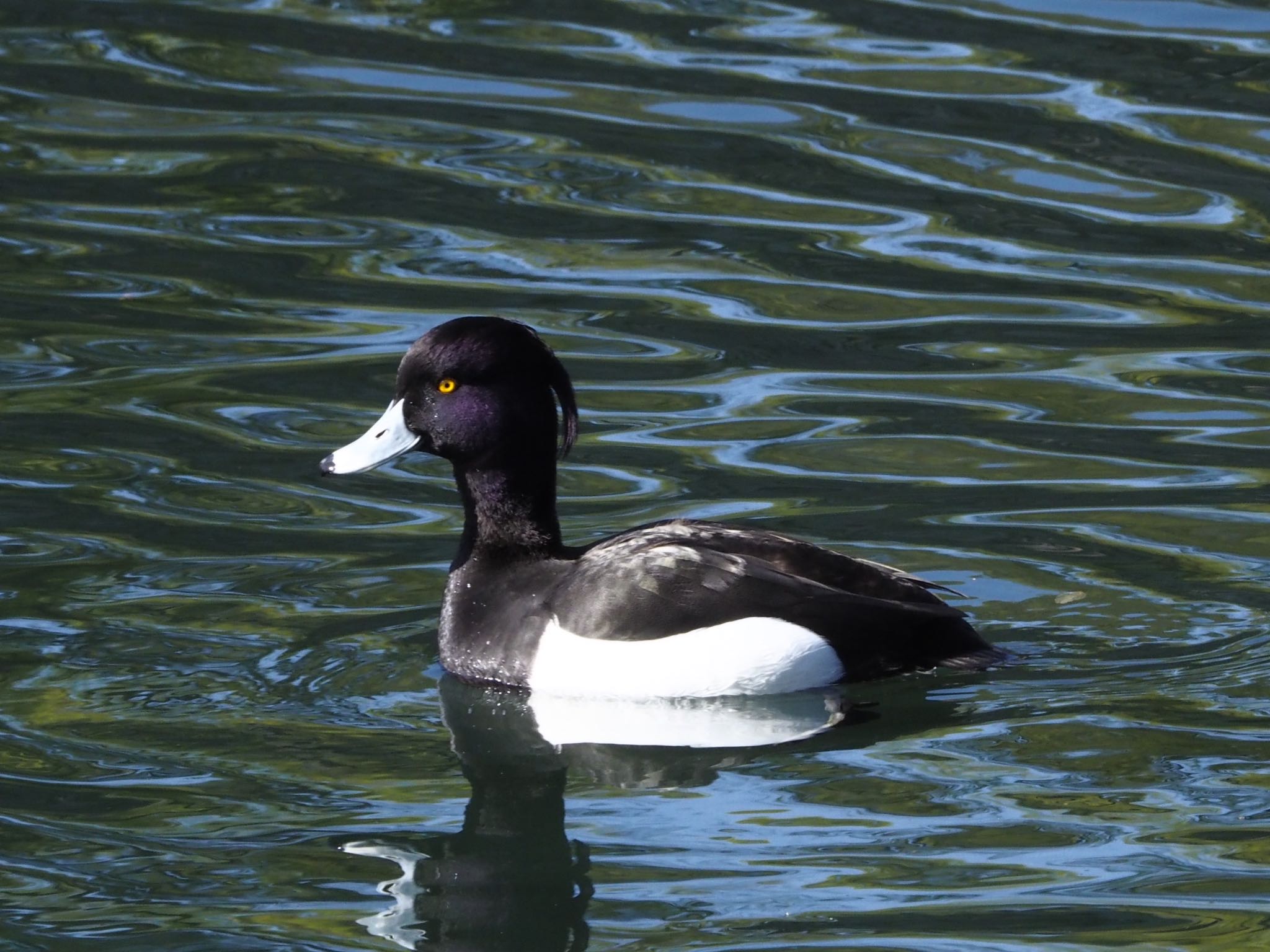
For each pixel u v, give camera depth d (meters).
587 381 14.07
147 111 19.05
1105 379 14.05
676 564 10.30
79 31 20.92
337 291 15.54
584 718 10.05
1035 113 18.55
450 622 10.67
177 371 14.26
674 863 8.48
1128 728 9.57
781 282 15.67
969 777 9.21
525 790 9.23
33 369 14.23
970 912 7.98
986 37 20.38
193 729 9.78
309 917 8.08
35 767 9.36
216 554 11.70
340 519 12.24
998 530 11.79
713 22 21.02
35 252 16.27
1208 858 8.38
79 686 10.17
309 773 9.39
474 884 8.32
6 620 10.85
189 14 21.38
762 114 18.62
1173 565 11.28
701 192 17.27
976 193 17.17
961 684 10.10
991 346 14.66
